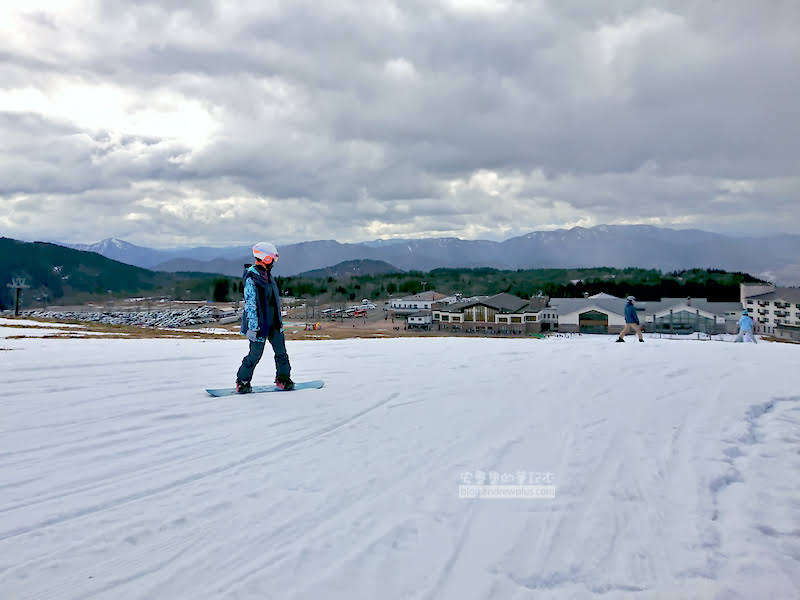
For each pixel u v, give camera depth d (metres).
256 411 6.52
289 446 5.12
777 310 89.69
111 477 4.28
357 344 15.16
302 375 9.34
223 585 2.68
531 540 3.20
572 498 3.84
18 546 3.10
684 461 4.62
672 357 11.01
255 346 7.62
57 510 3.62
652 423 5.87
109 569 2.84
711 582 2.76
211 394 7.56
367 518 3.49
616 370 9.33
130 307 183.75
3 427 5.74
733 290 138.38
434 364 10.39
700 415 6.18
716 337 76.62
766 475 4.36
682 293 145.12
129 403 6.95
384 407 6.73
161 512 3.59
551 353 11.93
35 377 8.83
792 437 5.37
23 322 29.36
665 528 3.38
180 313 138.00
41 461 4.67
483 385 8.07
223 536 3.24
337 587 2.67
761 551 3.09
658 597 2.62
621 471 4.38
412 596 2.60
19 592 2.60
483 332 91.19
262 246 7.68
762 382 8.09
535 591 2.66
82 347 14.04
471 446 5.09
